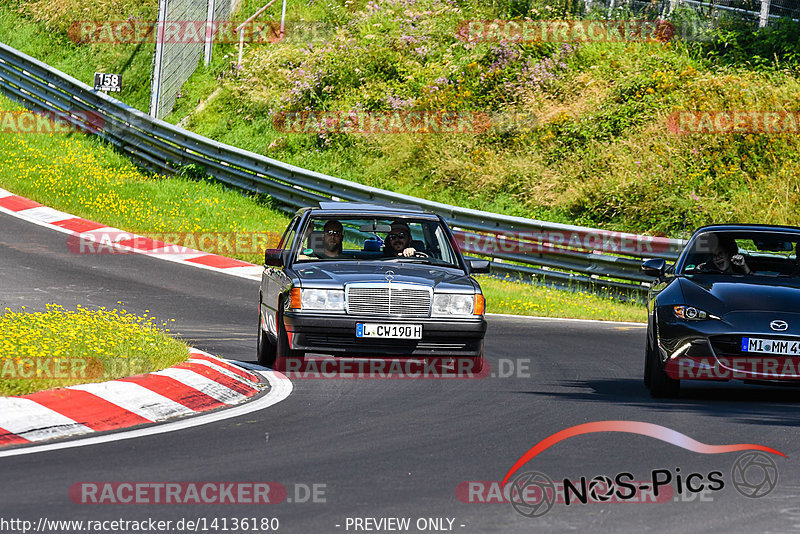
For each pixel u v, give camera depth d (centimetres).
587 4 11694
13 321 4016
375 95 10725
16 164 9656
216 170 9706
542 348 4997
